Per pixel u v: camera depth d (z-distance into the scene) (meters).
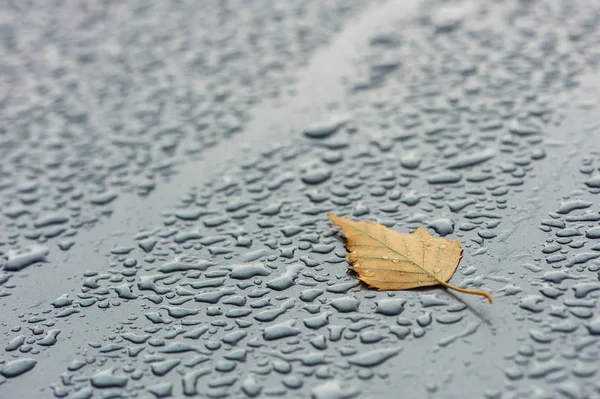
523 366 0.54
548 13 0.77
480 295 0.56
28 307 0.58
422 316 0.56
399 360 0.55
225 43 0.80
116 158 0.68
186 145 0.68
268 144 0.67
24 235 0.63
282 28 0.82
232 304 0.57
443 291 0.57
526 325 0.55
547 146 0.64
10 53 0.82
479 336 0.55
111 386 0.55
